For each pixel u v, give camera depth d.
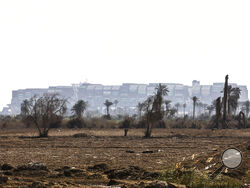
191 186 24.38
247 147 56.12
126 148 66.38
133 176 30.22
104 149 63.94
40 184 23.31
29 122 124.31
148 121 104.75
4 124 149.00
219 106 147.75
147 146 70.69
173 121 171.88
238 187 25.14
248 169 33.62
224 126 149.38
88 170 35.44
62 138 94.06
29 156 50.47
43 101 104.75
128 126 148.50
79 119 150.25
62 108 107.12
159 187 21.73
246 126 163.50
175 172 26.62
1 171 31.12
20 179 27.58
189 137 100.38
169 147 68.69
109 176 30.48
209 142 81.69
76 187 23.88
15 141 81.94
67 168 34.47
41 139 89.19
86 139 90.62
